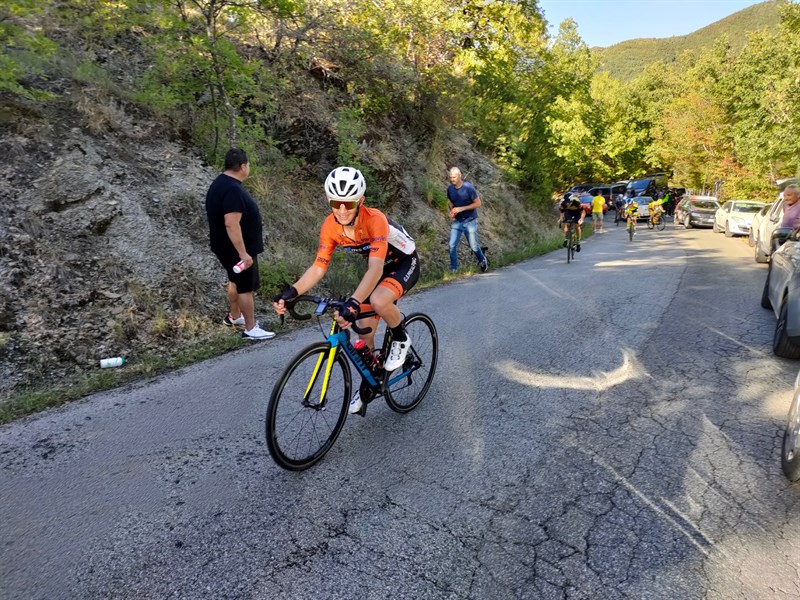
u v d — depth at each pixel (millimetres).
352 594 2199
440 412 3975
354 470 3162
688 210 26266
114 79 7910
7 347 4504
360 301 3111
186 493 2914
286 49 10086
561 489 2939
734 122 32000
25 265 5090
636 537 2535
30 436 3555
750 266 11211
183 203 6754
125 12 7422
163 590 2225
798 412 2969
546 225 19781
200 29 7703
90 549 2471
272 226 7914
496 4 15938
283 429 3035
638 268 10945
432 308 7246
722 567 2336
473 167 16016
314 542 2520
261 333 5699
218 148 7891
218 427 3691
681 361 4992
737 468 3121
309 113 10086
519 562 2389
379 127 12203
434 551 2461
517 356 5203
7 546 2492
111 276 5512
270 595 2193
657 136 43875
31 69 6727
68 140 6340
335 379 3379
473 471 3139
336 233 3400
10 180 5594
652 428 3645
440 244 11445
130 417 3846
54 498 2867
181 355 5152
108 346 4977
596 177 52094
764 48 24875
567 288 8648
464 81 14516
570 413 3910
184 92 7766
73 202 5781
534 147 19672
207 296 6086
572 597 2184
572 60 23391
